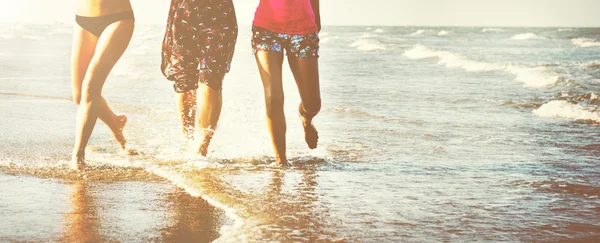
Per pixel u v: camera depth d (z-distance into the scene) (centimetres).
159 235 264
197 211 305
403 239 267
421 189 366
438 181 391
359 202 329
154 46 2897
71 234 264
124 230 271
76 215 294
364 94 1046
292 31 414
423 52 2666
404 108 855
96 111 406
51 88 989
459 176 409
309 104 427
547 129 673
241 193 341
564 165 458
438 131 641
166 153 464
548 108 842
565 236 276
